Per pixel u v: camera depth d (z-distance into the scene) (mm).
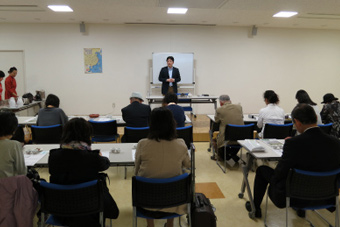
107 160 1924
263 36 7492
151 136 1849
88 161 1740
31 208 1704
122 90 7367
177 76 6574
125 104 7434
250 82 7676
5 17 6090
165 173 1819
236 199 2949
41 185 1682
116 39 7141
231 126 3535
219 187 3250
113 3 4410
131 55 7242
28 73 7070
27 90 7121
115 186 3264
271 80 7727
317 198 1938
